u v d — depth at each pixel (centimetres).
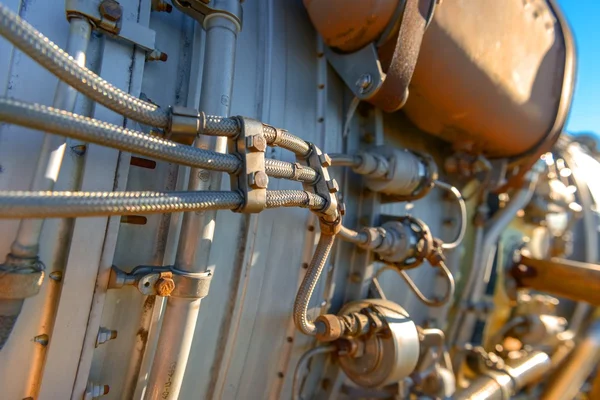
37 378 73
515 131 144
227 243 96
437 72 115
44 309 73
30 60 72
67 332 73
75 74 58
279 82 110
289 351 111
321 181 89
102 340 78
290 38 117
